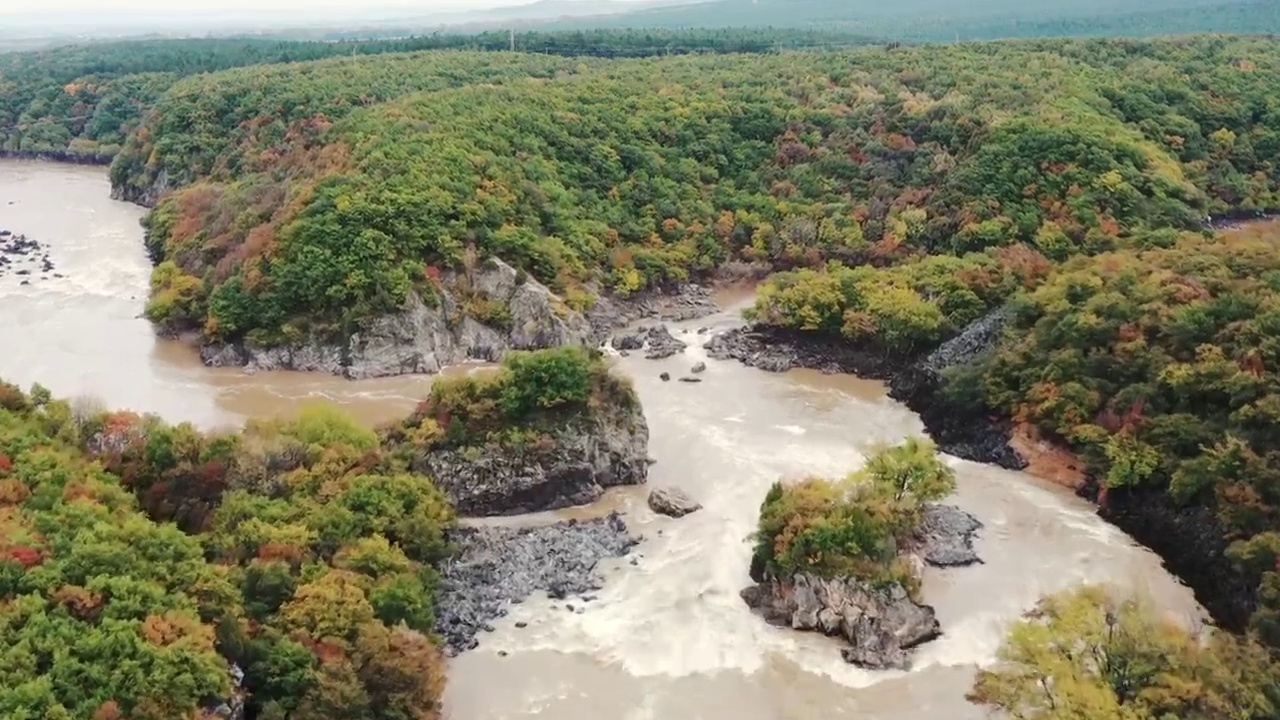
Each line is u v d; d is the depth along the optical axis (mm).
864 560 71125
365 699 55594
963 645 68688
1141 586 75688
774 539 74125
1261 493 77000
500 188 136375
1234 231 131375
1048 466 94000
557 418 87000
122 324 130375
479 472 83438
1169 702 53750
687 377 115562
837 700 63656
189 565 60312
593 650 68188
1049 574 77562
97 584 55406
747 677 65750
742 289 147125
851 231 147125
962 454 98812
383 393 111375
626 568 77375
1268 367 85625
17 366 115438
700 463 93812
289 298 119750
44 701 47844
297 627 59688
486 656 67500
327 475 75688
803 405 108875
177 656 52125
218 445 75938
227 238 134500
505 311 122625
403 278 118750
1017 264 123062
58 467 68125
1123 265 107562
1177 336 92312
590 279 135375
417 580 68250
